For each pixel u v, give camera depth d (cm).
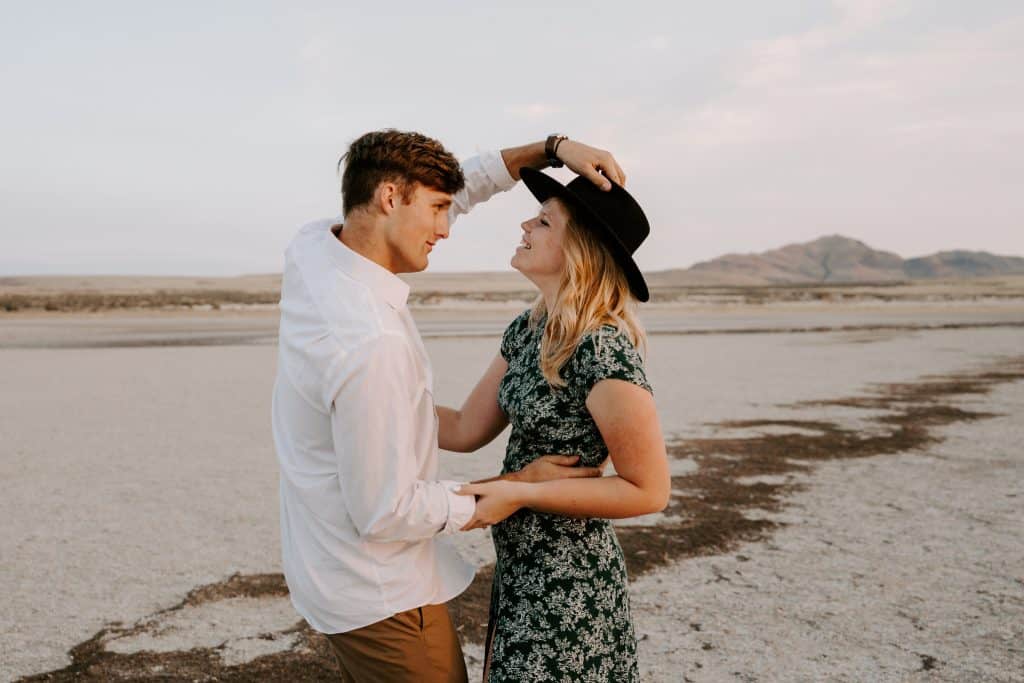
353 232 198
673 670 360
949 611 423
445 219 201
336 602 195
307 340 190
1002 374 1594
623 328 205
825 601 439
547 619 204
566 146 226
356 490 183
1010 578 471
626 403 193
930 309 5409
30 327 3459
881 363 1833
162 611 429
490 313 5028
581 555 207
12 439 923
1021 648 377
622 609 214
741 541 546
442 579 208
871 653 375
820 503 642
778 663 365
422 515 185
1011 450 852
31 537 557
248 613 427
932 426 1002
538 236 212
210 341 2616
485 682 225
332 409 186
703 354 2083
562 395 205
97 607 434
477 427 246
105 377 1574
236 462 801
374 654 197
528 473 203
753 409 1141
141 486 701
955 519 596
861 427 995
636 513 198
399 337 185
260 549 532
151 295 8106
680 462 796
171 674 355
